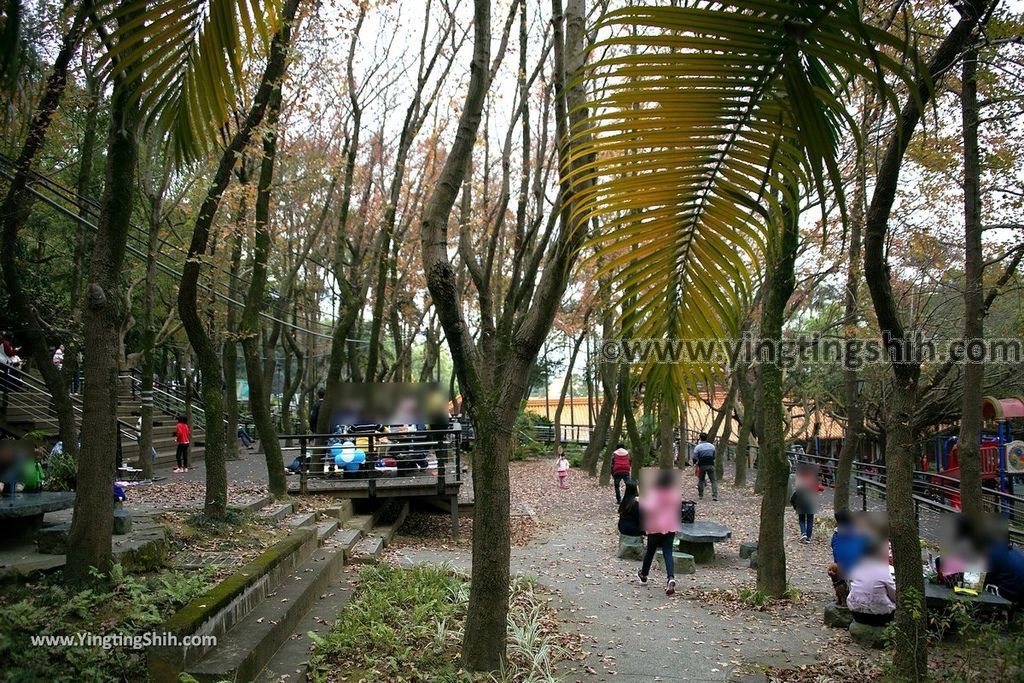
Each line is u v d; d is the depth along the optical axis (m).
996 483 18.05
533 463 29.31
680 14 1.64
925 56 7.13
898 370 5.55
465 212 11.90
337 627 6.57
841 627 7.84
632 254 2.13
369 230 23.06
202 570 6.55
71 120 12.16
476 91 5.43
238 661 4.98
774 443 9.24
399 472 14.97
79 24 4.71
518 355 5.62
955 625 6.79
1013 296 17.83
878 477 19.78
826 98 1.68
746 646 7.11
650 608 8.70
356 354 27.78
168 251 22.75
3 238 9.77
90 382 5.58
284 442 28.08
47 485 8.79
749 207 1.94
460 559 11.15
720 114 1.79
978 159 9.53
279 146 16.56
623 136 1.86
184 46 2.23
